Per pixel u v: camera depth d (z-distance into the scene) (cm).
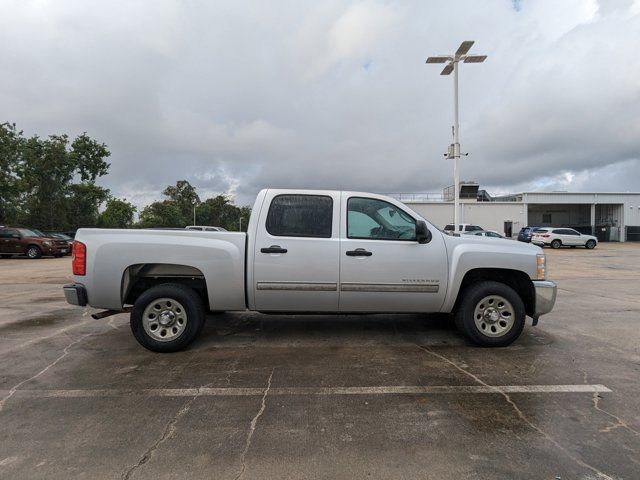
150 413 329
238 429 303
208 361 453
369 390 373
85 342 530
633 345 512
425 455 269
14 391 372
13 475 246
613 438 288
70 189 3650
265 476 246
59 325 626
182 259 477
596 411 330
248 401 351
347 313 507
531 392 368
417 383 389
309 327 596
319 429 303
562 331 580
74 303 475
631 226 4272
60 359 462
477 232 2736
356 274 484
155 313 484
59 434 296
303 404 345
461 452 272
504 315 499
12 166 2870
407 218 502
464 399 354
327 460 263
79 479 243
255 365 440
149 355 474
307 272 482
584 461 261
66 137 3512
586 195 4288
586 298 881
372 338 541
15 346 512
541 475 246
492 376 407
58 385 386
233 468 254
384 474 248
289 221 492
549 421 314
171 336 482
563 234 3081
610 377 404
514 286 527
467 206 4253
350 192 503
